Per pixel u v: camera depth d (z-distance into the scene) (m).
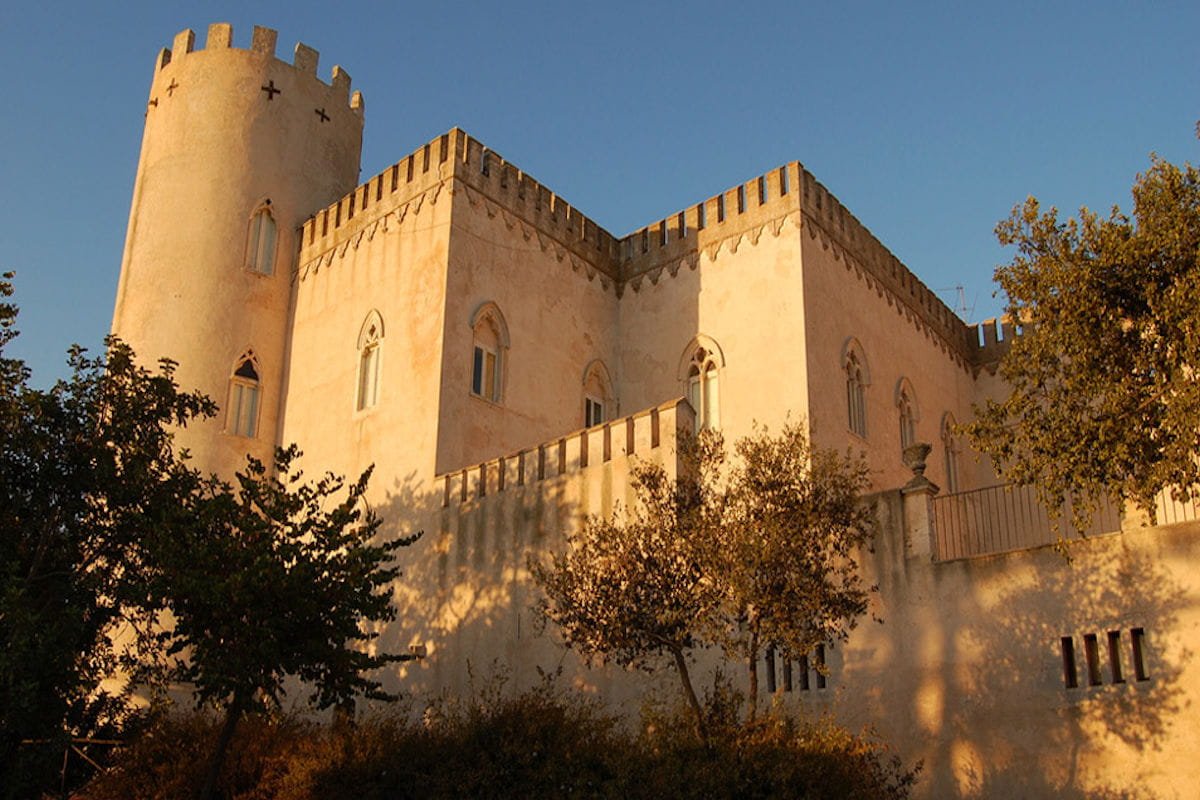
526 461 26.55
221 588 18.48
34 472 20.50
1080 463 17.33
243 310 34.56
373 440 30.47
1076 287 17.47
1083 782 18.52
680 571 18.83
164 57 38.75
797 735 17.72
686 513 19.19
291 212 36.47
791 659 18.88
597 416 33.84
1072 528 27.45
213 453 32.72
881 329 34.25
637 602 18.72
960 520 22.89
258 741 22.39
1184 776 17.52
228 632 18.92
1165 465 16.02
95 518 21.16
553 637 24.31
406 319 30.73
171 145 36.34
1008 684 19.78
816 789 16.11
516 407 30.86
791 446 19.50
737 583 17.77
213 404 23.33
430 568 27.70
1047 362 18.03
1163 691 18.09
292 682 28.94
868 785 17.25
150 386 22.33
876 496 22.53
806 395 29.19
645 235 35.47
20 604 18.00
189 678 20.17
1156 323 16.83
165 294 34.28
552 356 32.47
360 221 33.78
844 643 21.92
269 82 37.31
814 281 30.97
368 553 20.19
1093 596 19.28
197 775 21.50
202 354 33.56
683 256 33.97
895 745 20.67
